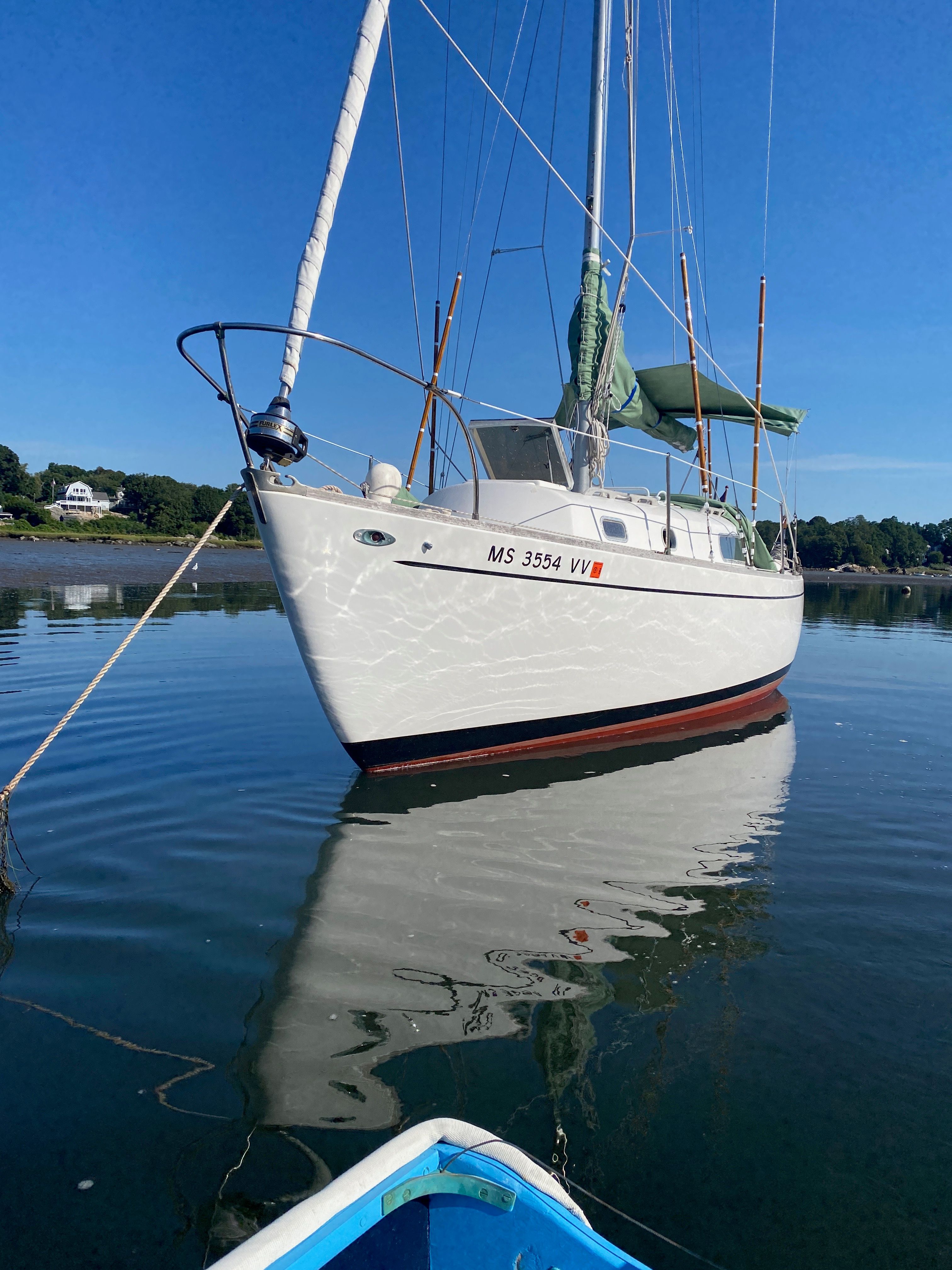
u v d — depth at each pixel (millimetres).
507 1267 1528
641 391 9320
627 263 7250
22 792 4926
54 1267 1688
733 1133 2170
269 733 6484
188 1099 2223
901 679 11109
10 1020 2584
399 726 5605
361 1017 2650
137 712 7039
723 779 5930
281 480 4734
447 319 9094
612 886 3854
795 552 10609
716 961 3141
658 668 7207
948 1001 2885
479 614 5664
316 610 5035
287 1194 1892
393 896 3613
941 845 4582
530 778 5730
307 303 4727
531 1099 2273
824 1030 2684
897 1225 1885
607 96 7438
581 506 6730
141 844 4156
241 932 3219
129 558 33312
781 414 9672
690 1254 1787
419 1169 1576
